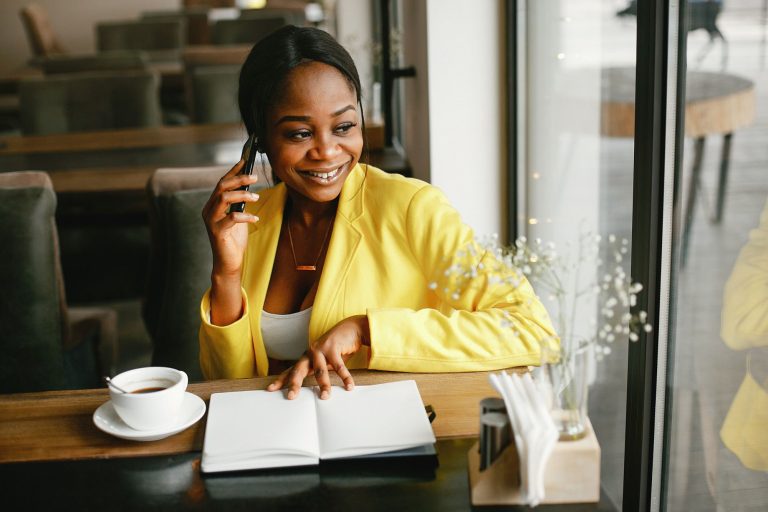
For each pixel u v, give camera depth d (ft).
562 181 6.71
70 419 4.08
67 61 16.85
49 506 3.39
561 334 3.31
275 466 3.58
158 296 7.25
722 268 3.96
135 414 3.78
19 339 6.84
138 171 9.55
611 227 5.91
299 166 4.49
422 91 7.89
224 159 10.01
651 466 4.32
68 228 10.21
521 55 7.23
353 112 4.44
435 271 4.70
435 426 3.87
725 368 4.09
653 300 4.15
